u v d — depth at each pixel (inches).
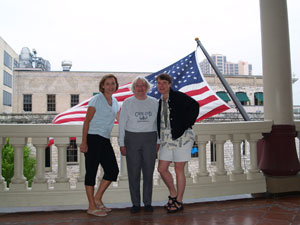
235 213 130.3
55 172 775.1
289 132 163.3
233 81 1277.1
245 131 159.2
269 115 167.5
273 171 159.6
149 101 131.9
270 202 147.3
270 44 166.4
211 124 155.1
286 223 116.3
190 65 252.2
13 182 141.3
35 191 141.9
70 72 1156.5
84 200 143.8
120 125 130.7
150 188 134.9
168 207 133.5
